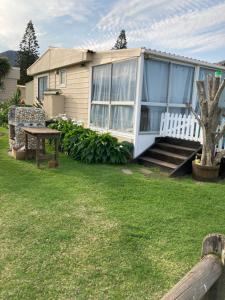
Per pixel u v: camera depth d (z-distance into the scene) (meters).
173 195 4.70
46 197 4.38
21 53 34.78
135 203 4.28
